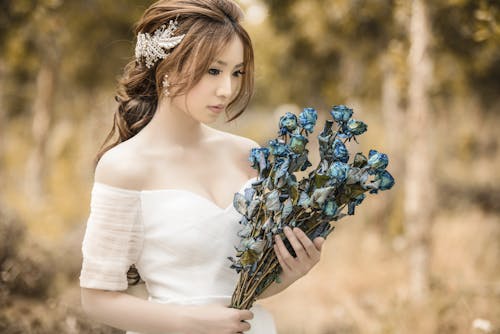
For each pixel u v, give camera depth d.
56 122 10.66
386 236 7.17
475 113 9.29
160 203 1.77
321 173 1.61
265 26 7.33
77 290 4.80
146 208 1.76
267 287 1.82
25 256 4.56
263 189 1.66
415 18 4.58
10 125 11.68
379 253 6.57
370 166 1.60
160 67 1.80
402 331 4.04
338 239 7.33
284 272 1.80
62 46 8.26
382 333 4.11
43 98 9.33
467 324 3.90
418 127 4.67
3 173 10.76
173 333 1.70
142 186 1.77
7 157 11.41
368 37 6.70
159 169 1.80
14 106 11.00
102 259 1.71
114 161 1.76
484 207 7.96
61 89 10.35
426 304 4.21
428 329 3.98
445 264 5.63
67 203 8.27
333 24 6.64
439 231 6.62
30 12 5.62
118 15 8.07
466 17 4.55
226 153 1.96
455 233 6.42
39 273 4.51
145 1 7.98
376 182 1.62
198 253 1.76
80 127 9.95
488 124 9.44
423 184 4.69
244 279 1.73
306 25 6.84
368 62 7.23
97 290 1.73
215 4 1.76
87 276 1.71
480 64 5.75
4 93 10.66
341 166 1.57
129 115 1.95
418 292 4.53
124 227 1.73
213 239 1.78
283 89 8.16
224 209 1.85
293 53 7.56
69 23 7.86
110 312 1.72
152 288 1.82
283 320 4.95
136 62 1.95
